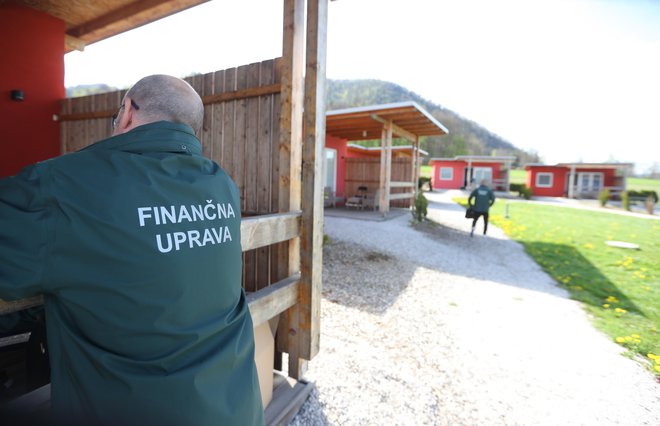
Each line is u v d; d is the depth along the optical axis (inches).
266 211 105.2
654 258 310.8
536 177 1258.0
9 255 26.1
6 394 55.5
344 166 613.6
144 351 29.3
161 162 32.9
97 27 177.2
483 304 187.0
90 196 28.4
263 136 104.6
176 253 31.2
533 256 323.3
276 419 78.2
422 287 205.8
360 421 87.4
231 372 34.8
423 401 98.4
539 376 119.7
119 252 28.4
